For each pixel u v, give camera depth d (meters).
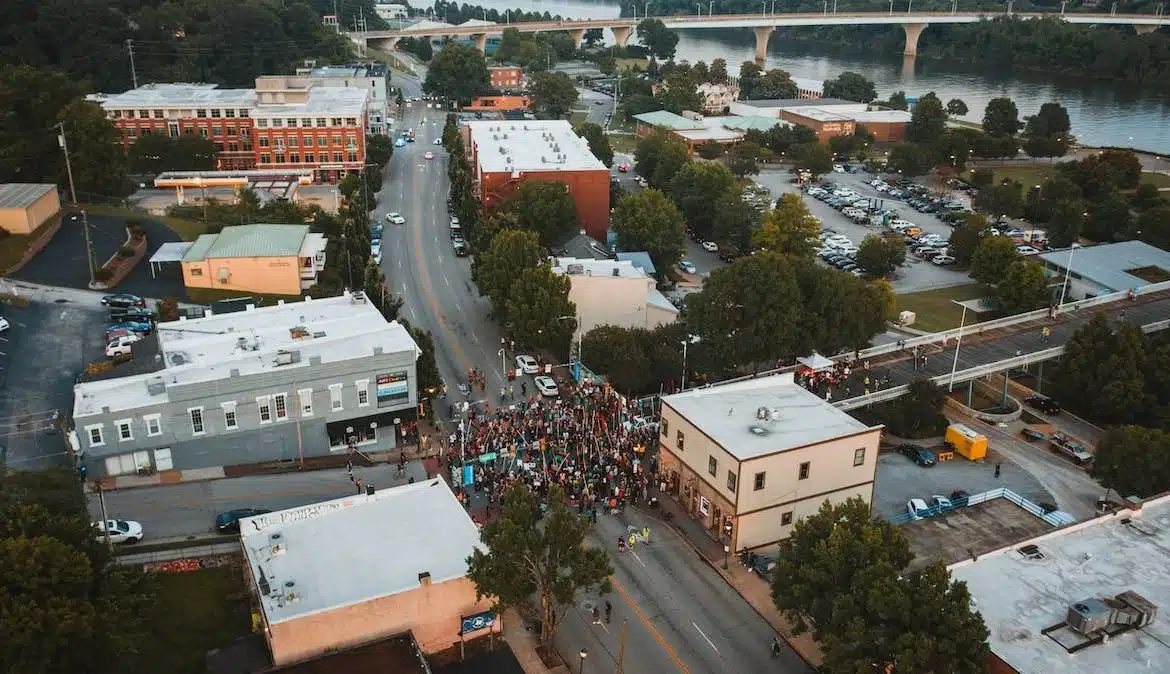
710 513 82.38
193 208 156.50
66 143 152.62
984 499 92.50
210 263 123.19
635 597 73.62
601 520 83.62
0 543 54.66
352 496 76.56
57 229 138.50
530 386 109.81
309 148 197.25
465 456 90.94
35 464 80.94
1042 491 96.12
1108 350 114.56
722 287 109.44
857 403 104.81
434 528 70.56
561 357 119.12
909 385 107.19
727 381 111.06
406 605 62.41
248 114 194.75
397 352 91.19
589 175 169.00
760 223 171.50
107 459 83.19
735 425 83.81
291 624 58.56
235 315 101.75
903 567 62.91
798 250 161.62
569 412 100.75
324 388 89.19
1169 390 111.81
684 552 79.88
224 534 76.12
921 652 53.19
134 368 89.00
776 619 71.81
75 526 58.62
